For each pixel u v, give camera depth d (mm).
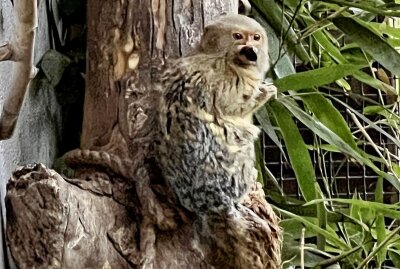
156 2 2080
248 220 1878
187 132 1799
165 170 1823
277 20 2820
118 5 2086
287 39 2852
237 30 1928
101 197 1832
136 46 2064
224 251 1863
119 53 2062
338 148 2730
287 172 3555
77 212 1684
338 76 2656
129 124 1966
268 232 1889
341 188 3609
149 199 1827
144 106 1985
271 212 1999
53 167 2650
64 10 2932
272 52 2814
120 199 1856
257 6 2822
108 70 2057
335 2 2850
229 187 1832
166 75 1880
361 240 3027
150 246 1812
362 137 3568
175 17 2078
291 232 2811
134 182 1868
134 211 1854
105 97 2037
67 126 2836
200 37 2082
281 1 2959
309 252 2855
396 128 3164
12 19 2088
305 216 2922
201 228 1857
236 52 1886
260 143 3121
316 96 2801
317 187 2869
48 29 2797
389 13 2822
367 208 2844
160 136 1832
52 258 1644
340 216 2945
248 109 1897
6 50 1547
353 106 3576
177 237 1856
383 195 3363
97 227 1755
